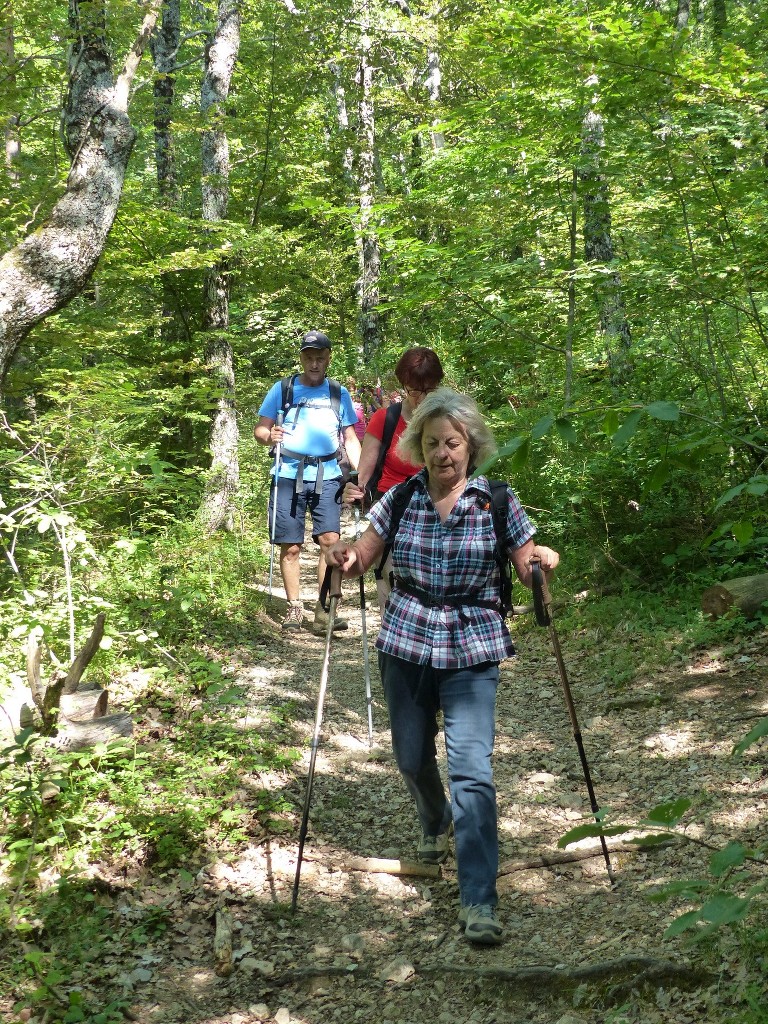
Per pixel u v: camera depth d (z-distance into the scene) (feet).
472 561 11.03
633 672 18.65
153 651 17.76
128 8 19.16
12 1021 9.04
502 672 21.01
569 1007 9.07
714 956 8.91
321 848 13.15
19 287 18.42
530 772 15.42
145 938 10.71
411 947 10.78
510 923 11.02
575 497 23.25
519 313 27.09
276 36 46.73
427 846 12.44
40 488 16.47
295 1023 9.55
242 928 11.12
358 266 64.03
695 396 23.47
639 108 21.93
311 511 23.68
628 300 24.81
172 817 12.54
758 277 22.09
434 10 59.88
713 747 14.70
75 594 17.31
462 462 11.06
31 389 26.76
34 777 11.80
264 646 22.03
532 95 24.45
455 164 28.66
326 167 58.80
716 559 22.12
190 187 51.16
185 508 31.01
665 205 24.09
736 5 40.29
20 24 31.27
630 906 10.73
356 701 19.38
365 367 56.44
